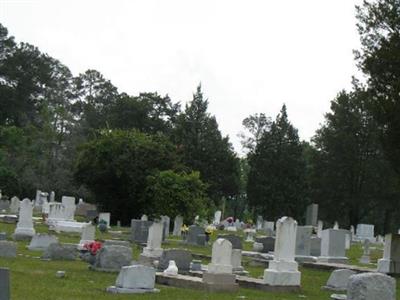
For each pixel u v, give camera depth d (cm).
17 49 10606
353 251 4256
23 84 10306
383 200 7594
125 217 5097
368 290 1331
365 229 6600
